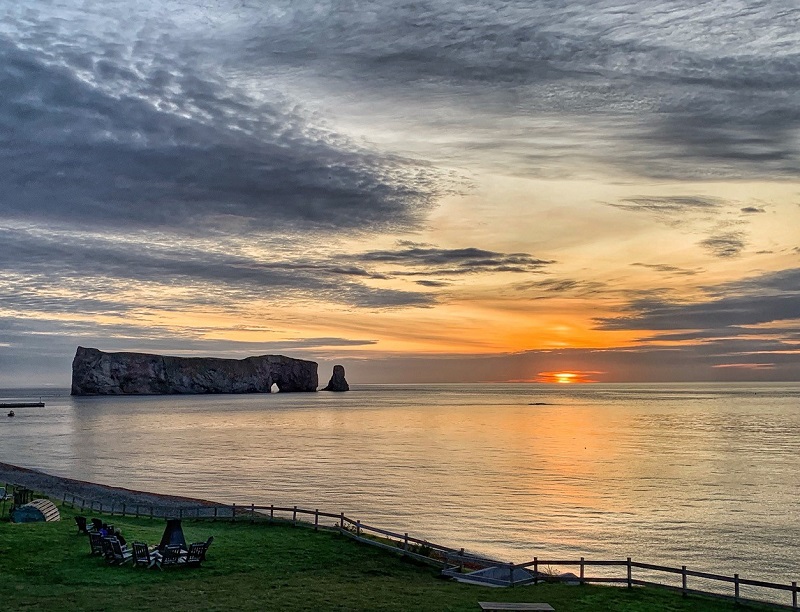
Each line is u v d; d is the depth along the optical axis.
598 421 196.12
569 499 70.38
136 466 97.25
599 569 44.88
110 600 24.31
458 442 134.12
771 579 43.88
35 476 79.62
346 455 110.56
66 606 23.44
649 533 55.62
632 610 25.22
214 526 39.81
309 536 36.19
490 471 90.88
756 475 88.94
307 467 94.38
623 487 78.56
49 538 33.34
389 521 58.00
